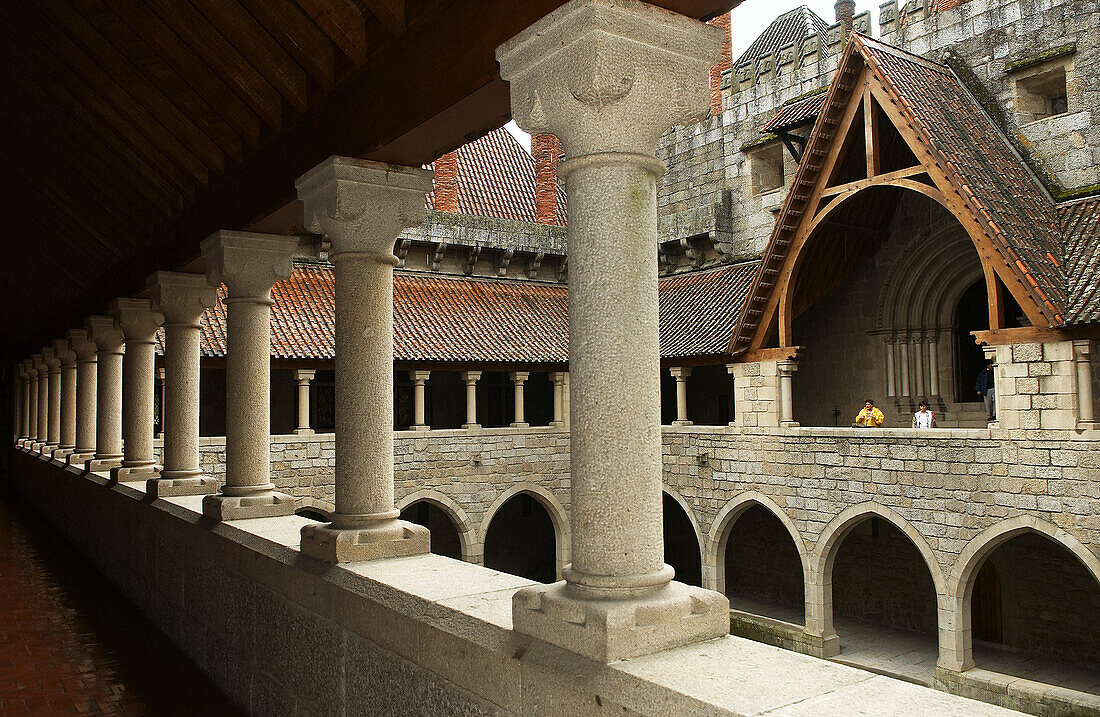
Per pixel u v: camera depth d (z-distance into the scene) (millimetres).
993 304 16516
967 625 16625
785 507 19953
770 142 26578
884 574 21844
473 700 3582
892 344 22484
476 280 27500
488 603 4020
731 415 26734
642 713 2771
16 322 20734
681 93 3447
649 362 3414
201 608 6984
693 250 28484
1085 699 14711
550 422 29297
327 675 4867
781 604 24469
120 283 11016
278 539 6000
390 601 4289
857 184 18891
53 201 10000
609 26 3238
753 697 2670
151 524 8633
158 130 7219
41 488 18250
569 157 3482
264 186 6426
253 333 7207
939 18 22859
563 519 24594
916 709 2555
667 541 28328
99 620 8469
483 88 4090
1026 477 15734
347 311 5441
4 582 10289
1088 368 15164
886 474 17891
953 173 16984
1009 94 21344
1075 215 18469
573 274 3475
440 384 27422
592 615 3113
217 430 23250
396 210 5449
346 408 5422
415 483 22312
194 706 6000
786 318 20297
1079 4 20156
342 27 4996
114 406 12781
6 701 5977
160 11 5652
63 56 6566
